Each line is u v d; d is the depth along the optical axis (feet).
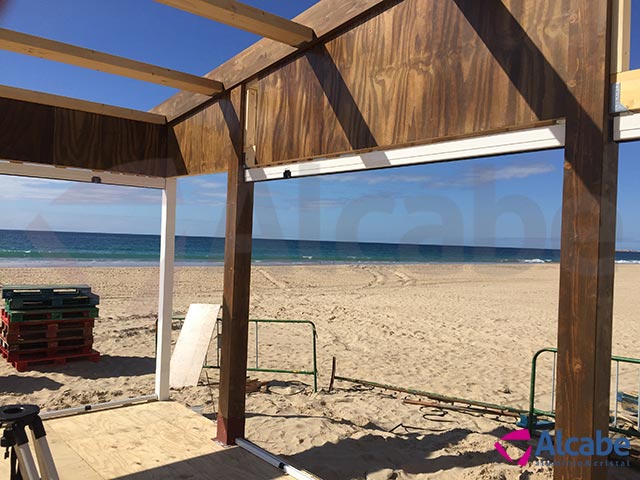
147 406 14.83
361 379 20.52
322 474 11.73
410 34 8.08
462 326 31.86
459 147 7.39
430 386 19.67
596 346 5.68
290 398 17.92
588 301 5.74
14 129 12.16
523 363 23.54
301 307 36.50
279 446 13.43
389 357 24.36
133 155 14.35
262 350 25.35
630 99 5.55
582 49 5.91
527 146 6.56
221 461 11.05
